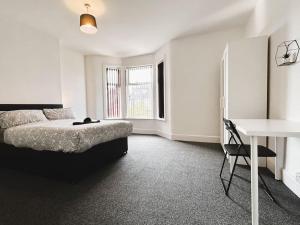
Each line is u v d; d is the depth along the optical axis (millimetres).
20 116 2848
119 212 1589
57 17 3125
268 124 1695
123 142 3262
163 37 4152
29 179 2295
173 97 4441
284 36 2078
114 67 5699
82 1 2635
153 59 5309
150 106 5465
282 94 2137
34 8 2828
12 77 3260
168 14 3078
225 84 2910
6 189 2035
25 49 3465
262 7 2662
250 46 2518
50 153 2307
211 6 2875
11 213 1592
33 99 3621
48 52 3912
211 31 3891
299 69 1807
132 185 2104
